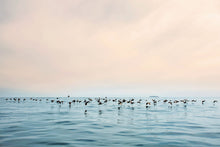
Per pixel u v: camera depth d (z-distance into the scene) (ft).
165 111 138.72
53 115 108.58
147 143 46.32
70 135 55.01
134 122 81.87
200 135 55.52
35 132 58.80
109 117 100.22
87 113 122.01
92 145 44.29
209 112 130.62
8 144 44.39
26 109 154.71
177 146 43.70
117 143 46.24
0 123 76.48
